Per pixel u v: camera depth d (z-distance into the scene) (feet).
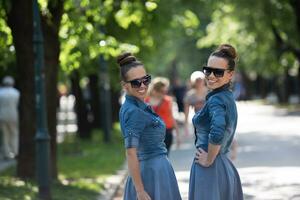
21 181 59.57
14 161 86.38
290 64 197.67
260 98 315.78
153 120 28.27
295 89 297.74
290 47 168.96
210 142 28.22
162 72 351.67
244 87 293.43
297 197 52.49
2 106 88.38
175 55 288.71
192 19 115.14
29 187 55.98
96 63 113.29
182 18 114.01
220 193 29.04
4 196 50.42
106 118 112.78
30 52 60.90
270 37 170.81
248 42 176.35
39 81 50.14
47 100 62.18
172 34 154.61
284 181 61.16
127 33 103.60
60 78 102.42
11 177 62.95
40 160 50.70
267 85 319.06
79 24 64.28
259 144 100.12
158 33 110.42
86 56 74.38
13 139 89.20
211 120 28.43
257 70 213.25
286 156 82.53
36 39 49.88
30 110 61.77
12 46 66.08
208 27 180.75
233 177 29.53
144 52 116.88
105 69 111.04
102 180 65.72
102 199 54.60
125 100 28.37
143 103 28.43
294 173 66.33
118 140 118.73
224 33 176.55
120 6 79.87
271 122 151.02
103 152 95.81
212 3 139.23
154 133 28.37
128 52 28.55
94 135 130.11
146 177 28.37
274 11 157.99
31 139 61.93
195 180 29.19
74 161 83.87
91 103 143.02
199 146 29.14
